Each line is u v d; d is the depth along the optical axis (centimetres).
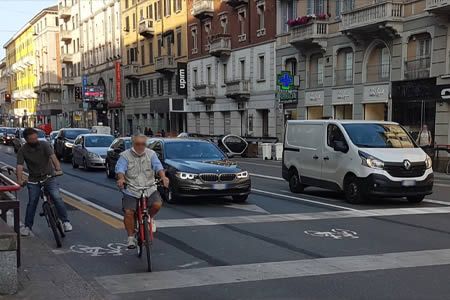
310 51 3228
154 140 1387
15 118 11931
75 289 541
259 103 3778
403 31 2552
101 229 899
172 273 630
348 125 1267
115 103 6397
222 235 845
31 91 10600
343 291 557
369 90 2769
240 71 4025
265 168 2348
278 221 970
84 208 1138
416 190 1150
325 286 575
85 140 2253
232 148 3250
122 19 6284
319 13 3152
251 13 3844
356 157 1182
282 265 663
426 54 2455
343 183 1222
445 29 2316
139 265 668
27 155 791
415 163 1155
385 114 2678
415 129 2495
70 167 2381
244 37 3938
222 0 4209
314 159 1332
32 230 892
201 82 4591
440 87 2342
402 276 612
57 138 2870
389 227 912
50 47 9225
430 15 2384
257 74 3797
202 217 1013
